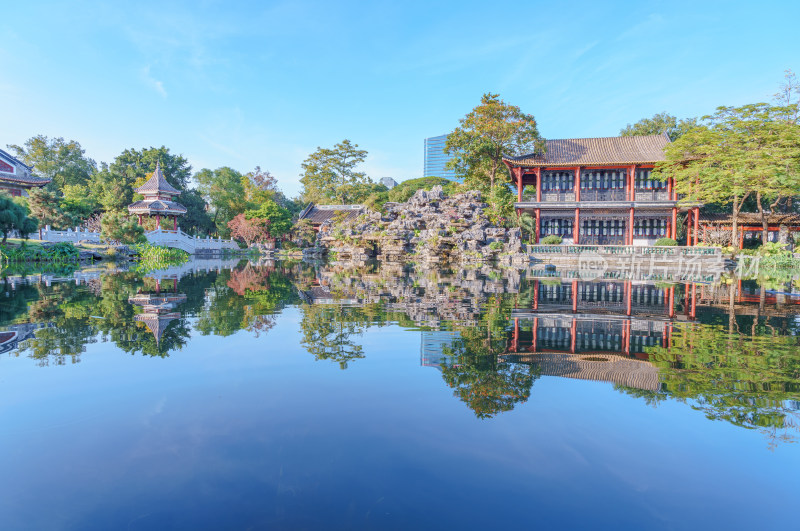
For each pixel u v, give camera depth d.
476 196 45.69
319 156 88.94
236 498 2.77
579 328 8.68
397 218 49.41
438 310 11.03
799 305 12.33
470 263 37.34
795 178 32.78
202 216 81.50
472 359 6.23
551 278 22.25
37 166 82.06
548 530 2.47
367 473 3.11
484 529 2.46
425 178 91.56
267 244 68.75
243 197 84.25
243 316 9.91
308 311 10.75
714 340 7.59
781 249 36.94
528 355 6.47
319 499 2.76
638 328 8.72
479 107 47.47
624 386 5.06
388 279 21.25
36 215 46.88
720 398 4.64
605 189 43.94
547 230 46.44
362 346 6.98
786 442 3.61
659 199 42.69
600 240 45.53
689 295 14.76
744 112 34.00
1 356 6.18
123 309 10.82
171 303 12.07
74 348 6.69
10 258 35.88
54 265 33.00
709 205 52.22
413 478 3.04
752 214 45.62
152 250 47.94
